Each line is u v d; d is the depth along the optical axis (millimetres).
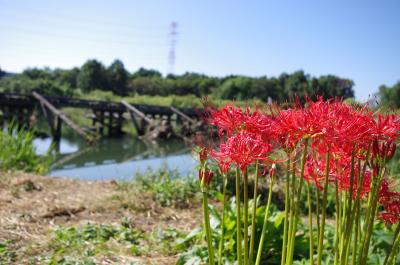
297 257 3648
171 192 6504
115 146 19062
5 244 4094
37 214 5418
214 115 2092
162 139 21844
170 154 16531
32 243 4320
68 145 18594
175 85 50312
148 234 4848
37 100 20953
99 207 5875
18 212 5430
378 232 3693
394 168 5406
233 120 2043
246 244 2178
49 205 5898
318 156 2209
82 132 18969
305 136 1964
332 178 2279
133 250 4152
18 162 9336
